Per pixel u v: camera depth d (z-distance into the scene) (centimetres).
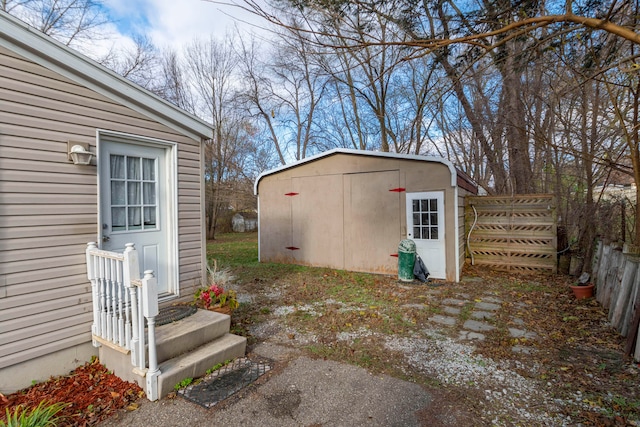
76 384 275
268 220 888
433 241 657
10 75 264
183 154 423
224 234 1984
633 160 431
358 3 270
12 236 265
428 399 254
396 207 698
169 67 1620
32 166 277
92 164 320
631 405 237
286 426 223
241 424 225
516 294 546
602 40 359
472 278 661
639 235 441
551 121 636
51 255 288
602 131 571
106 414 234
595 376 281
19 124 270
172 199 411
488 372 295
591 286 508
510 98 761
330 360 321
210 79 1738
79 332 305
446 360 319
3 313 259
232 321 432
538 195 697
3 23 257
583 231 636
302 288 603
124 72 1348
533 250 706
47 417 217
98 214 323
